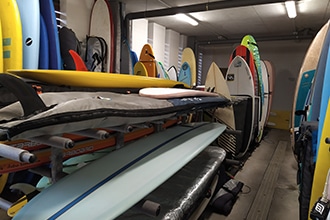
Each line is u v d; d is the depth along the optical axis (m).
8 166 1.01
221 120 2.87
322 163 1.37
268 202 2.30
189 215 1.54
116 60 4.04
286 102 6.72
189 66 5.08
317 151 1.42
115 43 4.07
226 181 2.47
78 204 0.89
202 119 2.75
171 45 6.59
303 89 2.83
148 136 1.75
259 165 3.35
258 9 4.66
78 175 1.09
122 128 1.15
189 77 5.04
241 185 2.51
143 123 1.43
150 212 0.94
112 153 1.36
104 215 0.83
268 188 2.61
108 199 0.93
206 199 1.96
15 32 2.16
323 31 2.69
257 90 3.82
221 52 7.81
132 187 1.02
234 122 2.86
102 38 3.75
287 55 6.77
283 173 3.05
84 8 3.98
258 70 3.85
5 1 2.17
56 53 2.42
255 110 3.66
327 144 1.34
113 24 3.92
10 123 0.74
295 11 4.38
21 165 1.05
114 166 1.20
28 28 2.25
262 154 3.88
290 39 6.50
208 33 6.98
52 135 0.85
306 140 1.55
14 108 0.88
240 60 3.45
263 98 4.21
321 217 1.04
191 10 4.25
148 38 5.86
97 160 1.27
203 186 1.71
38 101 0.83
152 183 1.06
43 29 2.36
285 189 2.59
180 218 1.34
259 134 4.13
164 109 1.36
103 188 1.00
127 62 4.30
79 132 1.04
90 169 1.16
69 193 0.95
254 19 5.37
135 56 4.80
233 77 3.51
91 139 1.35
